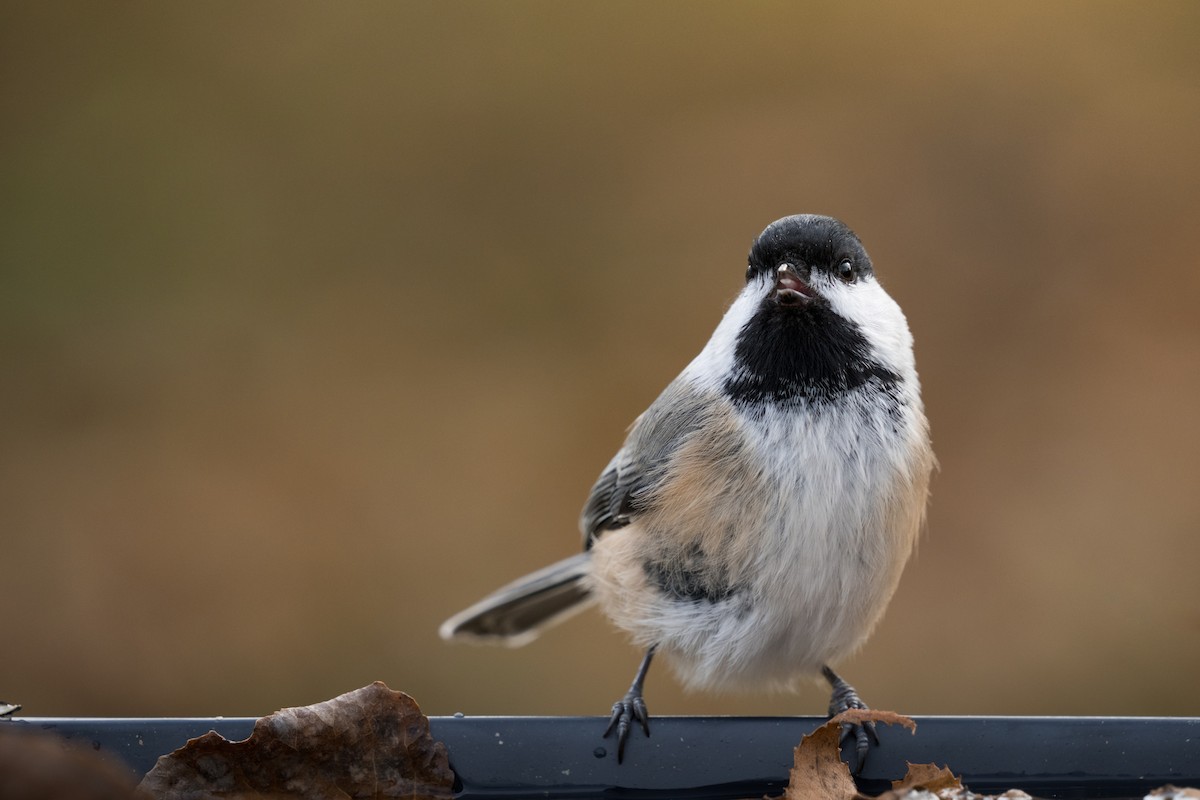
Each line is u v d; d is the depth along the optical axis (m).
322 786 4.95
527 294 12.54
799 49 12.91
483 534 11.28
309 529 11.22
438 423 11.83
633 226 12.66
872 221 12.20
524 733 5.24
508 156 13.02
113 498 11.24
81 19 13.12
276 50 13.22
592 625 10.57
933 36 12.70
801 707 10.08
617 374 11.99
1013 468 11.07
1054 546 10.72
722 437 6.10
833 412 6.03
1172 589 10.39
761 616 6.08
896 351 6.27
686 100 13.02
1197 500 10.67
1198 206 11.70
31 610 10.76
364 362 12.19
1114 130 12.12
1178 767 5.32
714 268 12.33
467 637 8.58
